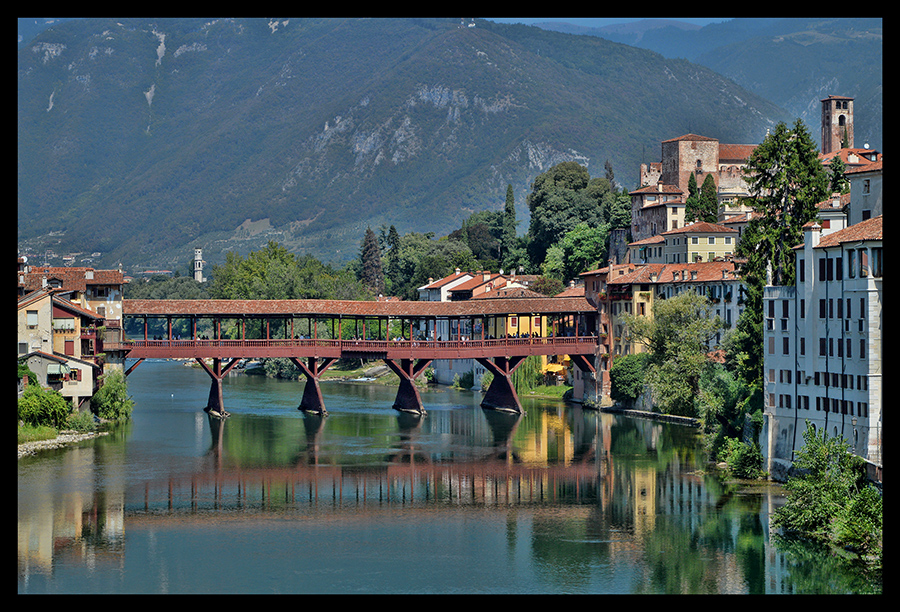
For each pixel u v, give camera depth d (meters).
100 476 102.81
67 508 90.56
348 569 75.00
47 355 124.12
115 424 136.38
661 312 132.50
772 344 97.81
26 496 94.56
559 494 96.56
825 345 89.25
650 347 136.12
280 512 90.12
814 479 82.31
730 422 110.38
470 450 119.19
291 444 122.88
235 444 122.44
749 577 72.81
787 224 112.44
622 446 120.56
